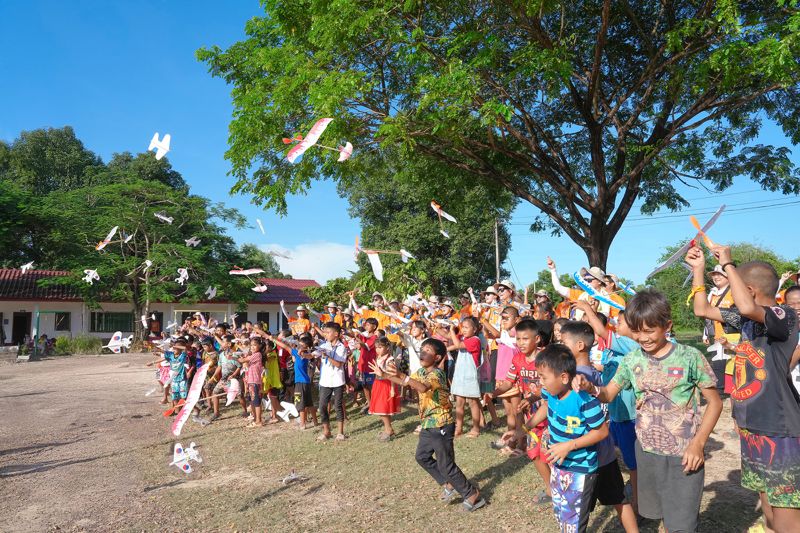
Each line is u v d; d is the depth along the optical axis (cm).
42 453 767
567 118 1423
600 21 1237
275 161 1304
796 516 304
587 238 1325
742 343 325
